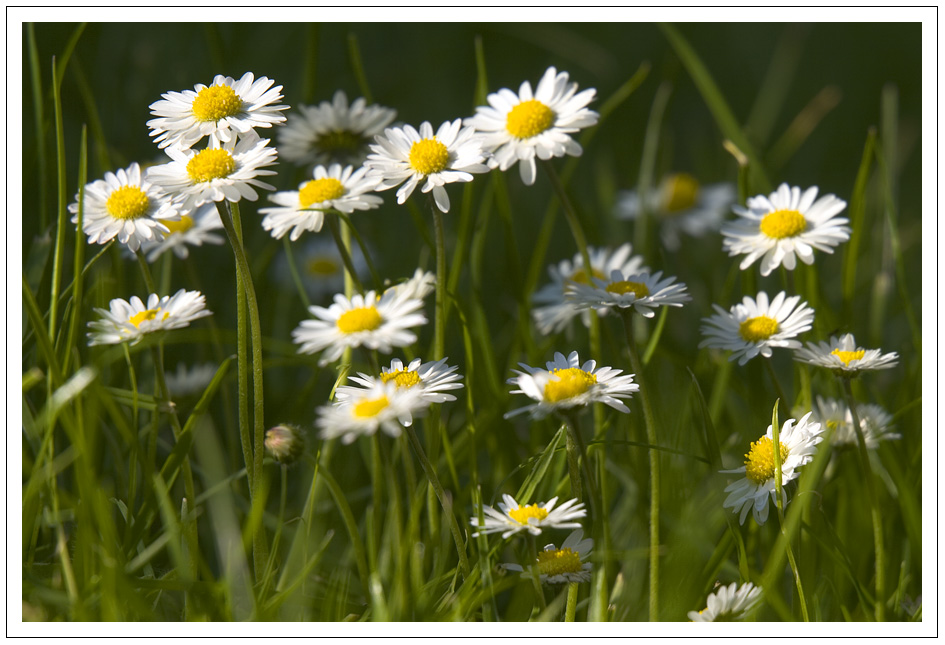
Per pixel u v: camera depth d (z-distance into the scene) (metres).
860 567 0.81
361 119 0.84
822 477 0.80
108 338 0.78
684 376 0.84
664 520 0.81
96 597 0.77
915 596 0.80
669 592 0.78
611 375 0.78
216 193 0.78
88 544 0.77
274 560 0.79
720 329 0.81
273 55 1.06
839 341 0.80
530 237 1.00
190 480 0.79
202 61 0.98
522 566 0.79
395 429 0.76
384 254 0.95
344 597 0.78
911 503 0.79
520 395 0.86
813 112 0.96
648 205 0.92
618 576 0.79
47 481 0.78
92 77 0.93
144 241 0.81
